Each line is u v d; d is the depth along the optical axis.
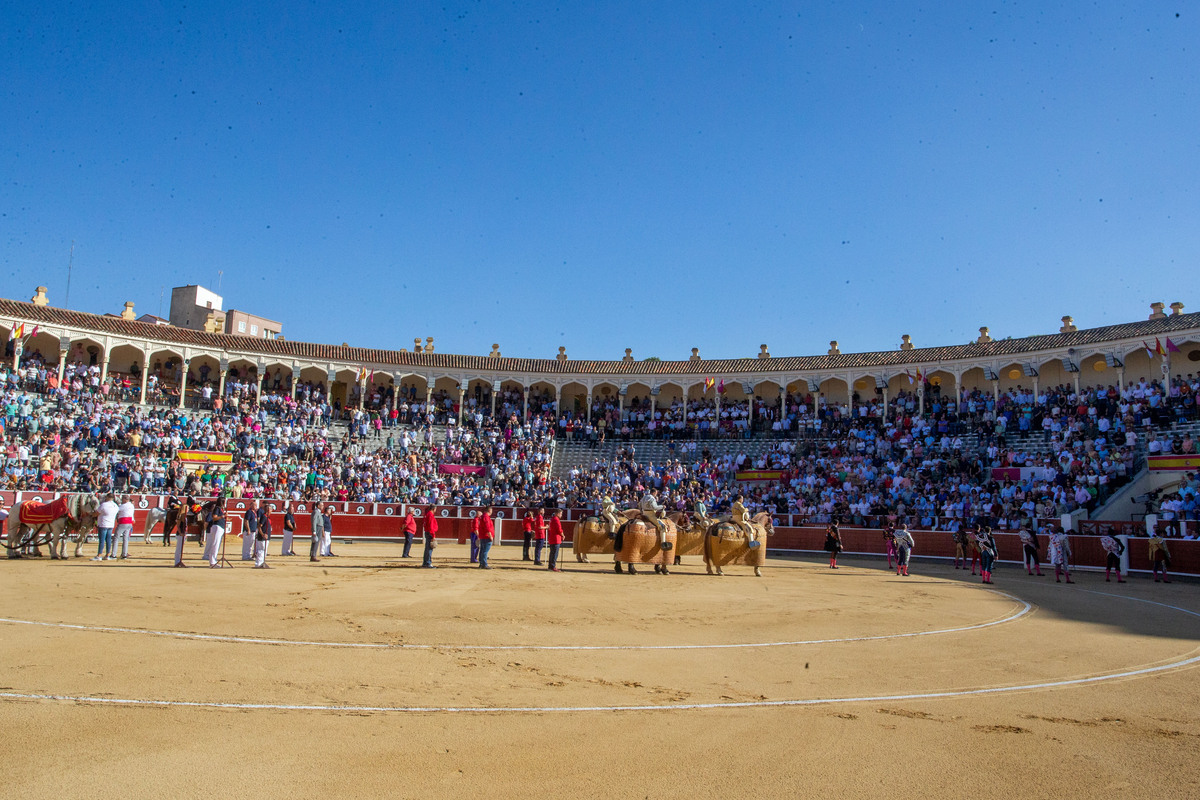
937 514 36.16
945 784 6.12
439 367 51.91
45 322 41.66
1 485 31.05
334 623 12.68
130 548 26.95
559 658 10.53
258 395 47.09
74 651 9.73
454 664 9.94
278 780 5.77
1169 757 6.92
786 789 5.92
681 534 26.31
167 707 7.49
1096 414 38.22
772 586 21.27
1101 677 10.27
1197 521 28.28
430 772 6.05
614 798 5.66
